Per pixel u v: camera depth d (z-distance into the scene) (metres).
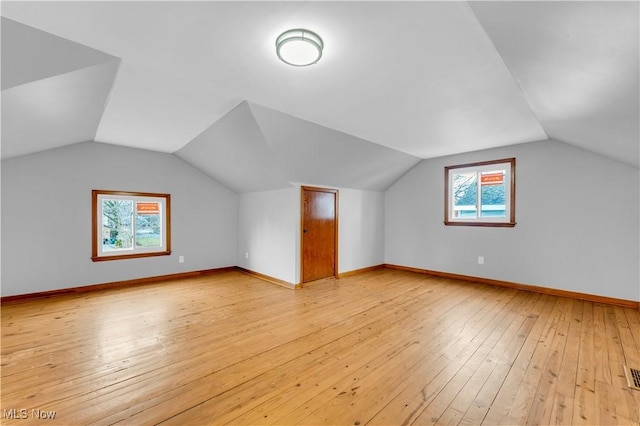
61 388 1.87
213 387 1.90
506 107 2.82
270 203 4.96
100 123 3.44
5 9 1.41
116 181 4.47
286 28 1.63
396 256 5.91
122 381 1.96
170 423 1.57
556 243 3.98
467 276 4.88
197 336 2.68
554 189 3.99
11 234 3.65
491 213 4.62
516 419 1.60
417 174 5.52
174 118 3.30
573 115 2.50
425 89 2.44
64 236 4.02
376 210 5.91
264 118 3.09
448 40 1.74
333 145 3.91
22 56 1.74
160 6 1.43
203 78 2.29
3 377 1.99
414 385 1.92
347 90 2.48
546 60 1.67
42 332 2.74
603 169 3.64
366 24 1.58
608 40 1.26
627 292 3.50
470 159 4.77
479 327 2.89
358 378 2.00
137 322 3.01
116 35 1.69
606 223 3.62
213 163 4.80
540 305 3.56
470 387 1.90
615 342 2.53
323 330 2.82
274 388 1.89
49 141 3.49
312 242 4.73
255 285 4.62
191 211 5.29
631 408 1.69
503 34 1.53
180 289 4.35
